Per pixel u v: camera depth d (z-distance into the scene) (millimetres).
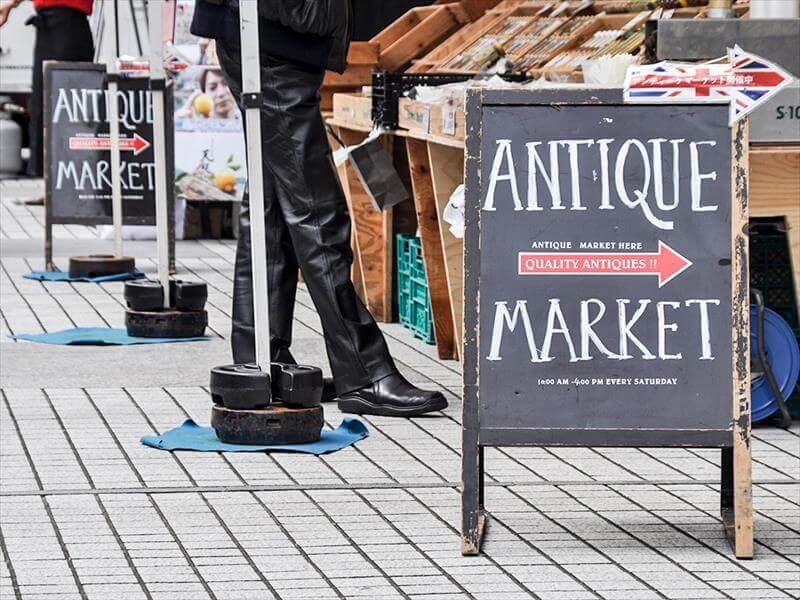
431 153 8148
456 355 8797
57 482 5996
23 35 21266
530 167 5246
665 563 5066
